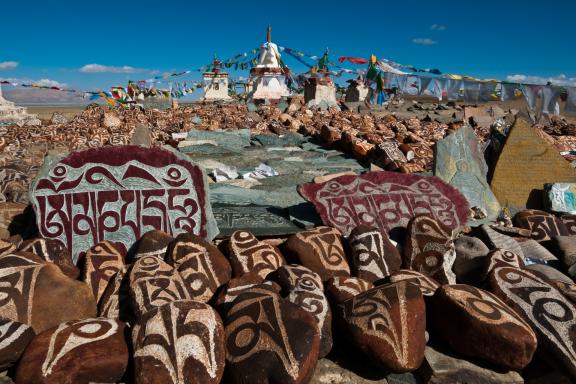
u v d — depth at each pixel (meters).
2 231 4.54
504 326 2.69
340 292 3.21
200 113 21.75
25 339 2.65
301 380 2.40
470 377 2.75
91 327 2.67
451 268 4.07
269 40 31.78
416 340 2.71
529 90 8.81
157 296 3.04
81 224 4.09
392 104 27.31
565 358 2.75
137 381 2.35
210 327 2.54
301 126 15.44
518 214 5.45
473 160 6.37
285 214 5.23
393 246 3.96
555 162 6.36
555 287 3.22
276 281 3.39
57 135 11.82
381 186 4.94
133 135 9.20
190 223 4.30
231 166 8.54
